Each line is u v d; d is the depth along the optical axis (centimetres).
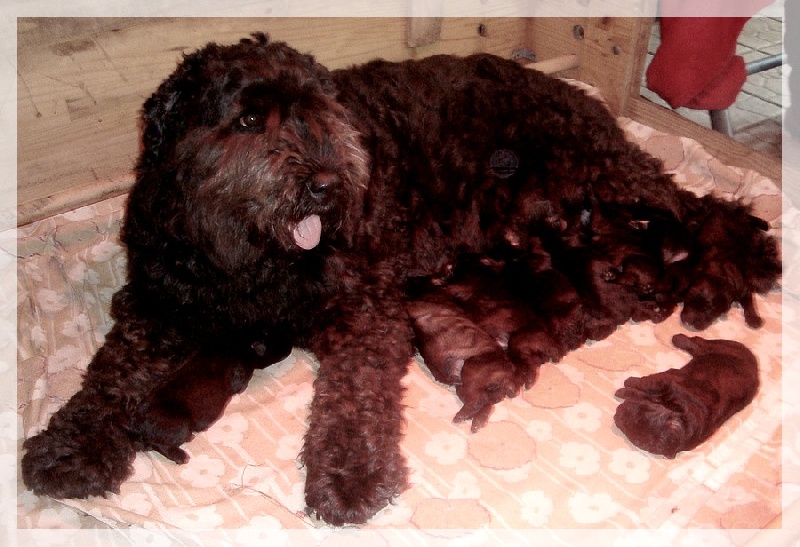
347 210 110
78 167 147
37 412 117
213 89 104
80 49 136
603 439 116
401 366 120
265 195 104
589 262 131
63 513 106
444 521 105
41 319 132
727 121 174
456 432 116
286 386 123
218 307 117
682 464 112
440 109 140
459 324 120
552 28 186
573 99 152
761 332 132
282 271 115
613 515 106
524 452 114
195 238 109
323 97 110
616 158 148
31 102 137
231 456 113
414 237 139
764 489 110
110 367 116
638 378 116
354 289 122
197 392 109
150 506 106
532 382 119
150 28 140
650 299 133
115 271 142
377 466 107
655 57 163
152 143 108
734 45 157
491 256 141
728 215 140
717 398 111
